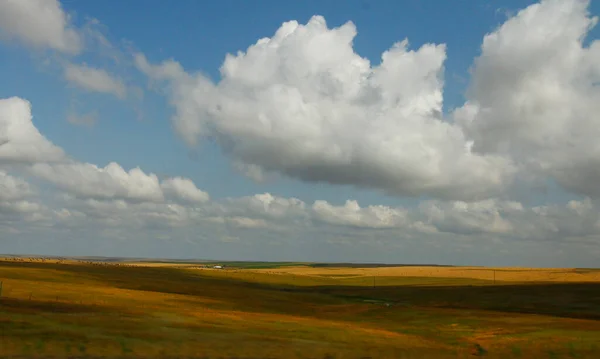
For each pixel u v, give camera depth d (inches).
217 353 1498.5
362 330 2588.6
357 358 1577.3
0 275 5027.1
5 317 1919.3
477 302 5162.4
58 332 1705.2
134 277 6599.4
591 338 2404.0
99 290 4094.5
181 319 2422.5
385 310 4151.1
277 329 2310.5
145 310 2726.4
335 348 1763.0
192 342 1694.1
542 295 5408.5
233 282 7672.2
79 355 1371.8
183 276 7834.6
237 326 2316.7
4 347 1412.4
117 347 1517.0
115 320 2139.5
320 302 5118.1
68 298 3211.1
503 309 4537.4
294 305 4532.5
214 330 2091.5
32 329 1723.7
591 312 4168.3
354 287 7760.8
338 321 3213.6
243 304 4215.1
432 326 3157.0
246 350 1579.7
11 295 3085.6
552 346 2095.2
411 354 1748.3
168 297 4119.1
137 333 1829.5
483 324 3179.1
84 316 2181.3
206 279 7706.7
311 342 1915.6
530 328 2906.0
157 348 1534.2
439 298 5684.1
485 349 2042.3
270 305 4338.1
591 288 5831.7
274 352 1573.6
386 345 2036.2
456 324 3228.3
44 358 1309.1
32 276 5285.4
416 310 4153.5
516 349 2012.8
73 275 5846.5
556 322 3206.2
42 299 2992.1
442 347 2118.6
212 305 3823.8
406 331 2851.9
